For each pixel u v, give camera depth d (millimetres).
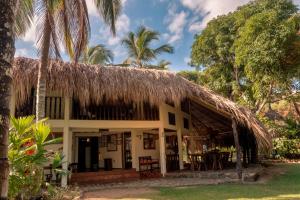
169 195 7969
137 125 12922
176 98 11656
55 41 9234
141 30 25625
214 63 25641
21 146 5953
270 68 18719
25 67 10156
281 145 20984
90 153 15648
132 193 8602
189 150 19188
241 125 13273
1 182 2033
